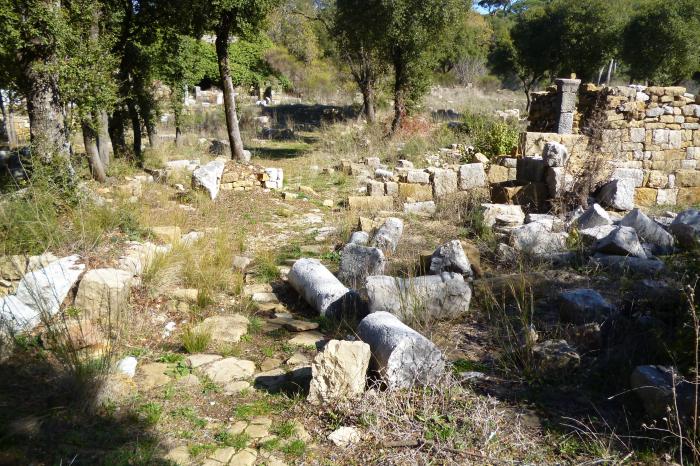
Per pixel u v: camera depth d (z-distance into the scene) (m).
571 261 6.23
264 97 33.53
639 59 24.33
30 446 3.13
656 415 3.35
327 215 9.73
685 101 10.98
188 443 3.31
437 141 16.48
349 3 17.03
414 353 3.89
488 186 10.05
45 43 7.14
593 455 3.15
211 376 4.19
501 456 3.17
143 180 10.58
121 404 3.69
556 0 27.23
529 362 4.10
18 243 5.77
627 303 4.81
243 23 11.83
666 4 23.44
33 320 4.68
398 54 18.06
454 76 41.34
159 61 12.87
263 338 4.98
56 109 7.33
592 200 8.69
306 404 3.76
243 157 12.85
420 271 6.34
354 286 6.16
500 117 18.47
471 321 5.03
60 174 6.88
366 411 3.57
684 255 5.55
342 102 31.39
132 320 5.03
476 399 3.71
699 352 3.51
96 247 5.81
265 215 9.56
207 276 6.01
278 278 6.55
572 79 11.59
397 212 9.49
